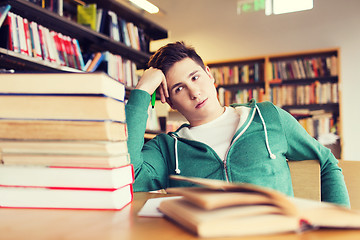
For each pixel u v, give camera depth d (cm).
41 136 53
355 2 444
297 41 469
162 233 39
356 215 39
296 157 105
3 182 55
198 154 104
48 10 223
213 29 523
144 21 330
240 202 40
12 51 196
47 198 54
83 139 52
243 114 105
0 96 52
